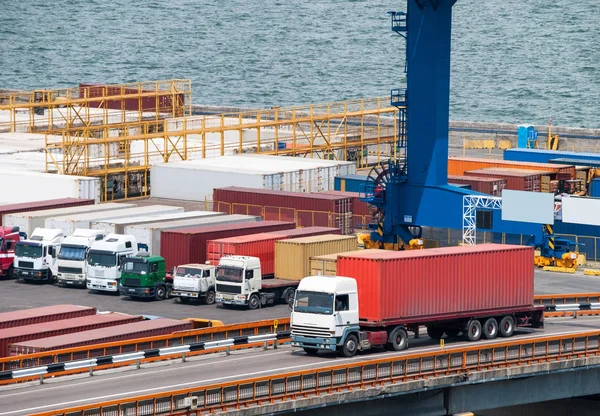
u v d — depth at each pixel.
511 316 157.88
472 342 153.75
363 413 137.25
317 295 143.88
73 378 137.75
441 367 139.75
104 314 162.75
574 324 168.00
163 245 196.88
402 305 147.12
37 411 121.81
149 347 147.75
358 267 146.38
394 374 136.25
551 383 150.50
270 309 183.00
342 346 144.25
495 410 165.62
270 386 127.19
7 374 132.25
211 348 148.38
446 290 150.50
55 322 155.62
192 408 121.75
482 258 153.25
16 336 146.38
